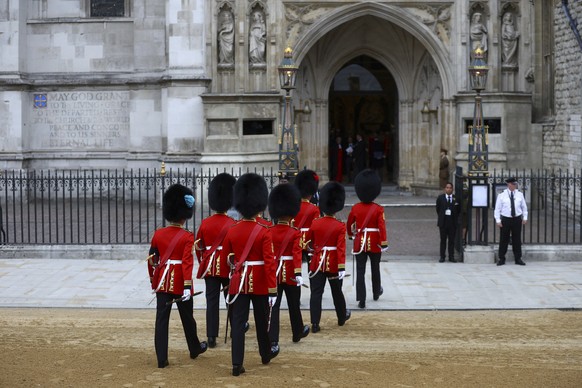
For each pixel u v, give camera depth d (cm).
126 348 2462
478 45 5575
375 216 3034
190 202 2350
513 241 3750
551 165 5350
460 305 3045
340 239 2686
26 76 5931
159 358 2266
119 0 5966
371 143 6669
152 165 5809
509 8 5600
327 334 2650
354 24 6006
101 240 4000
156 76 5788
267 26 5544
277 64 5556
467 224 3875
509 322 2797
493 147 5453
